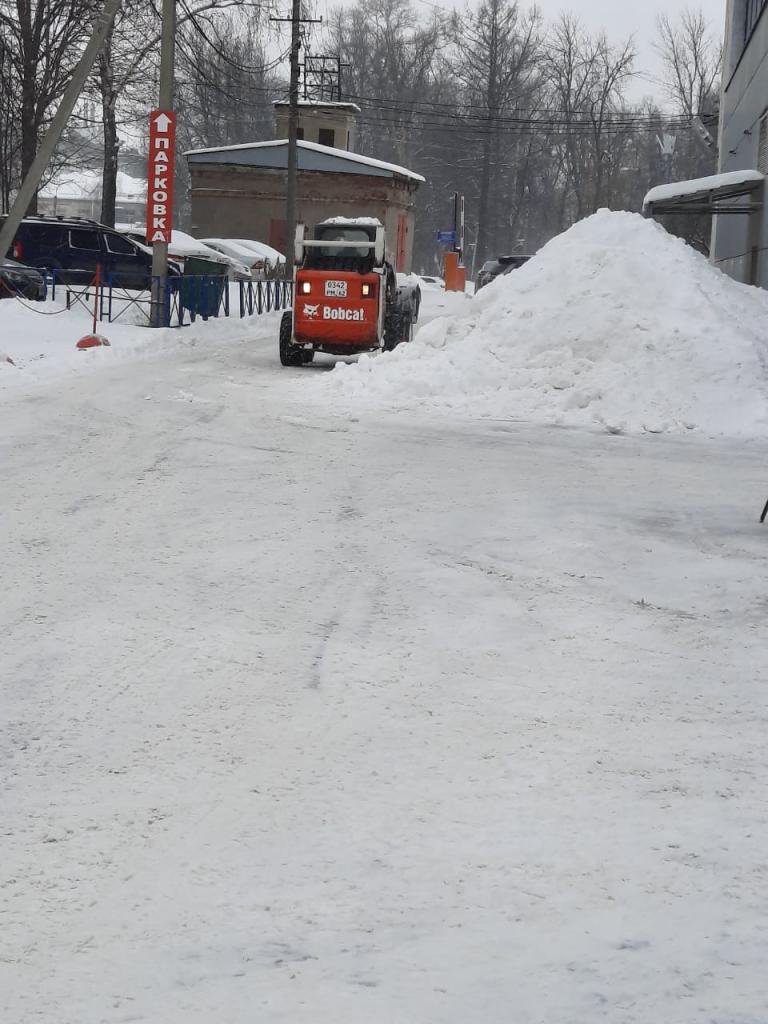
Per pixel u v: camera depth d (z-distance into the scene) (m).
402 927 3.61
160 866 3.99
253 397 17.84
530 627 6.93
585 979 3.33
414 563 8.33
